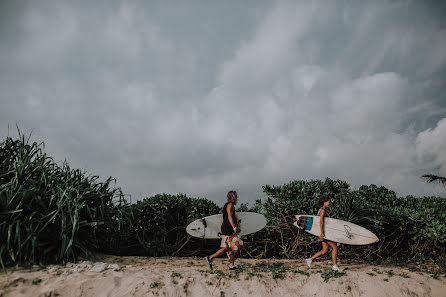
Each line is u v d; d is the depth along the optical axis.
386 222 7.11
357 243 5.88
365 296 4.55
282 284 4.82
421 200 9.69
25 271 4.38
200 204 8.20
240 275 4.99
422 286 4.80
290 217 7.82
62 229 5.14
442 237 6.43
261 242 8.00
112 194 6.54
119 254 7.09
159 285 4.36
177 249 7.88
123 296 4.04
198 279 4.70
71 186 5.61
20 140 5.97
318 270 5.39
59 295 3.85
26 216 5.13
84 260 5.32
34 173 5.77
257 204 8.52
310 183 9.05
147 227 7.87
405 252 7.27
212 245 8.12
